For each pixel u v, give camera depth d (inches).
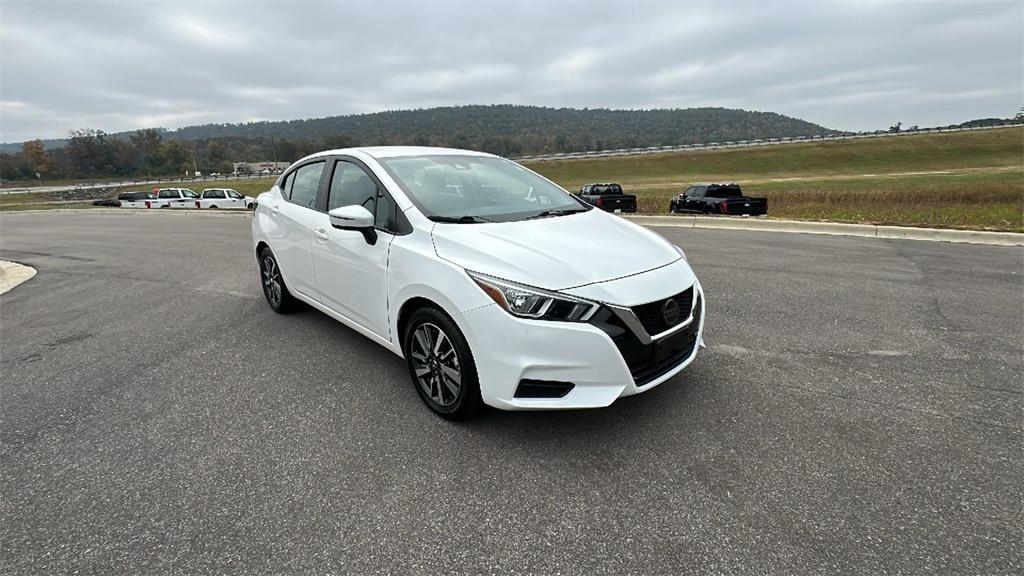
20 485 100.0
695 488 95.6
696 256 310.5
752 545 82.0
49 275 316.5
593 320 101.4
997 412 120.1
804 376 140.2
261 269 211.5
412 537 84.8
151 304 231.5
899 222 422.3
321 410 127.2
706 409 123.2
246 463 105.8
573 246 115.7
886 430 113.4
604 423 117.8
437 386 120.6
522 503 92.5
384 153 153.5
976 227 367.9
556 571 77.8
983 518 86.9
